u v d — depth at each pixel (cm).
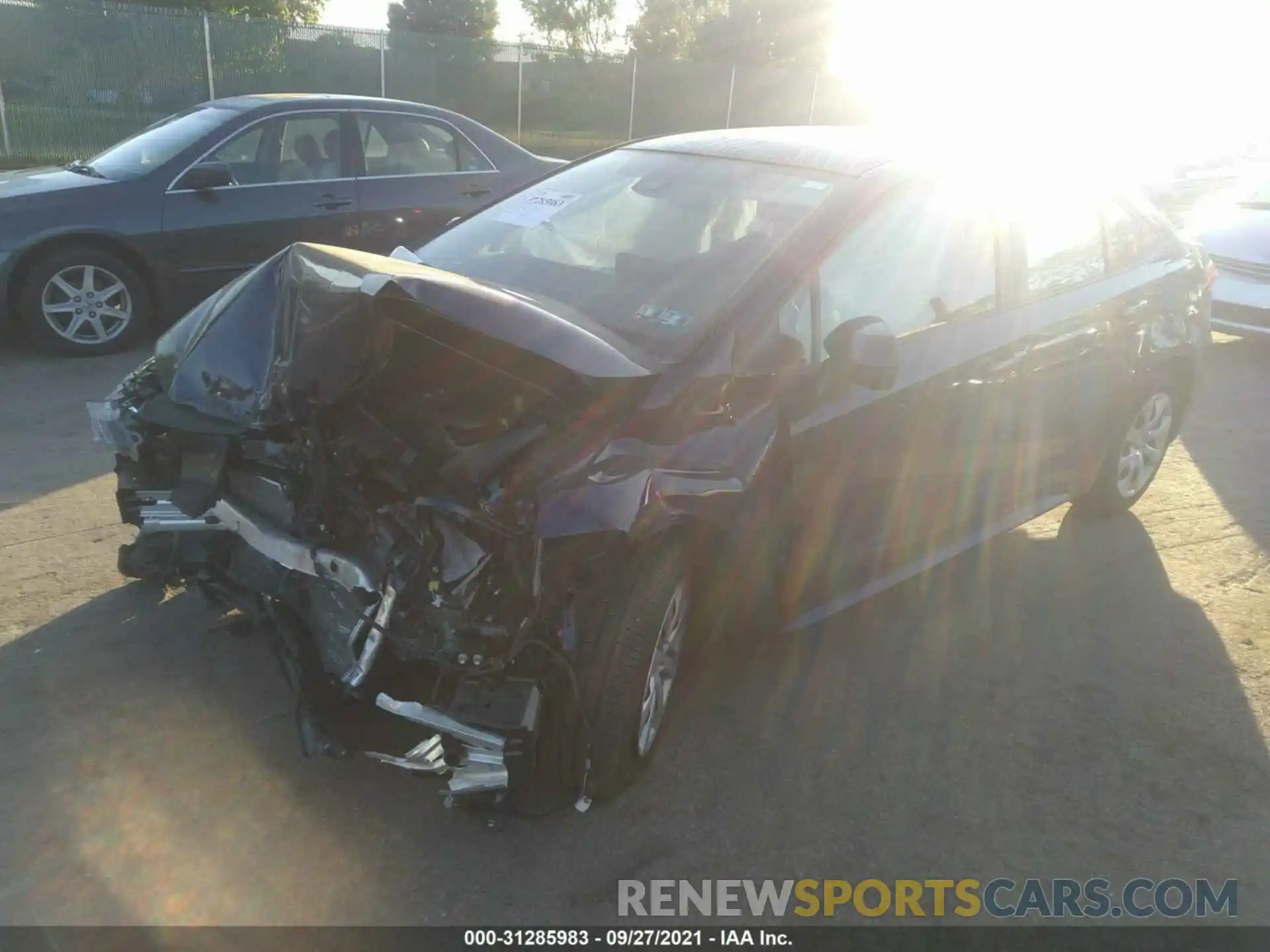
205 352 302
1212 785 329
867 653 391
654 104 2362
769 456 306
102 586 392
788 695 361
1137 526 526
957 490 403
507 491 251
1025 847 297
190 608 380
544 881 271
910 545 395
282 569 293
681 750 326
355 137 753
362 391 280
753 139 413
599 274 348
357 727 267
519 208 411
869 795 313
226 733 317
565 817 293
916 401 359
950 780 322
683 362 296
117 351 695
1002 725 352
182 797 290
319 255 310
